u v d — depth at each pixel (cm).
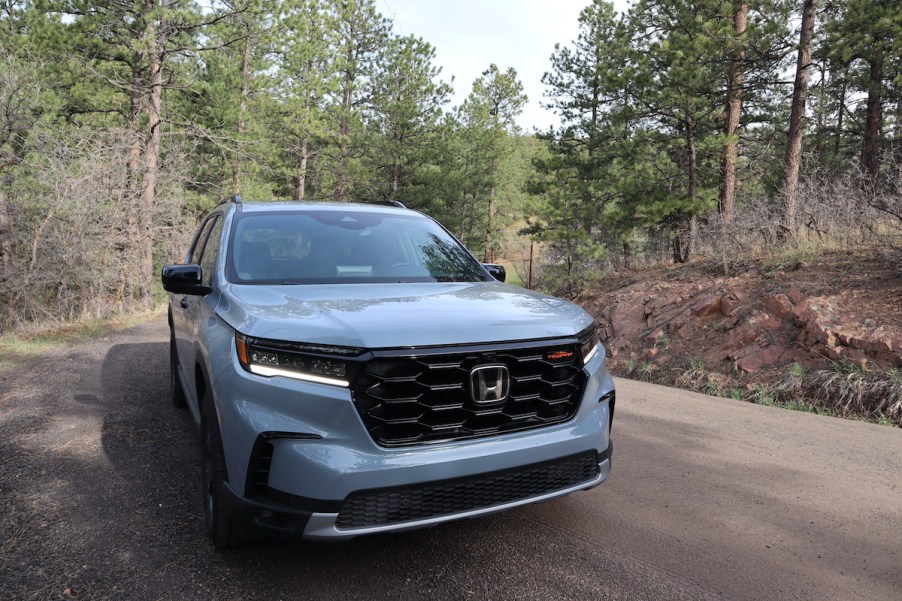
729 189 1575
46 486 378
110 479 390
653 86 1514
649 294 1153
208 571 281
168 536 315
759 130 2047
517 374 274
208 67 2330
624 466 442
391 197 3634
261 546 306
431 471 252
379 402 252
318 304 292
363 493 245
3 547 301
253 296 308
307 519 244
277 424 248
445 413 260
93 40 1798
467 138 4356
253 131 2455
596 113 2358
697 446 493
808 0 1297
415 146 3531
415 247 417
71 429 494
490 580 279
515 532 329
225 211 430
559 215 1923
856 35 1366
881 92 1848
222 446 266
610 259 1875
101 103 1856
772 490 396
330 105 3253
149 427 501
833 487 403
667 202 1622
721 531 334
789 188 1184
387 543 314
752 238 1212
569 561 298
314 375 251
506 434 272
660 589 273
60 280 1387
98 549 300
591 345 309
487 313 291
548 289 1984
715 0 1438
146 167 1820
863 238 991
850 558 305
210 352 289
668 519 349
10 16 1802
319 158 3525
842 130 2395
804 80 1307
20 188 1398
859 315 727
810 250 1021
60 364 771
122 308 1527
